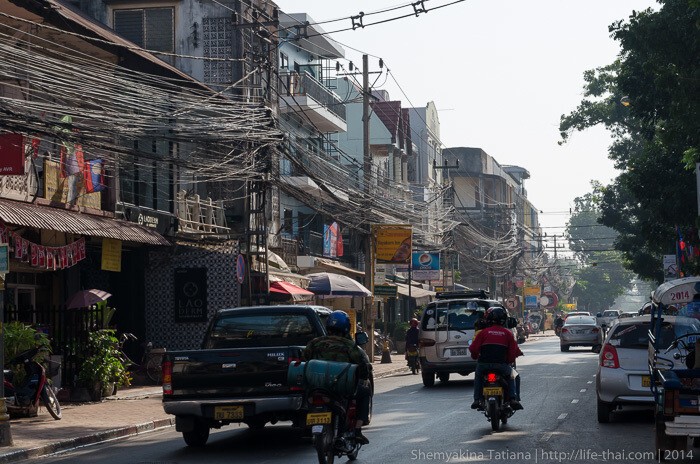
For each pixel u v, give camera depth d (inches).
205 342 698.2
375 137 2743.6
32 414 836.6
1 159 773.9
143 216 1223.5
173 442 693.3
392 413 831.1
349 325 532.1
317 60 2222.0
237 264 1274.6
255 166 1064.8
